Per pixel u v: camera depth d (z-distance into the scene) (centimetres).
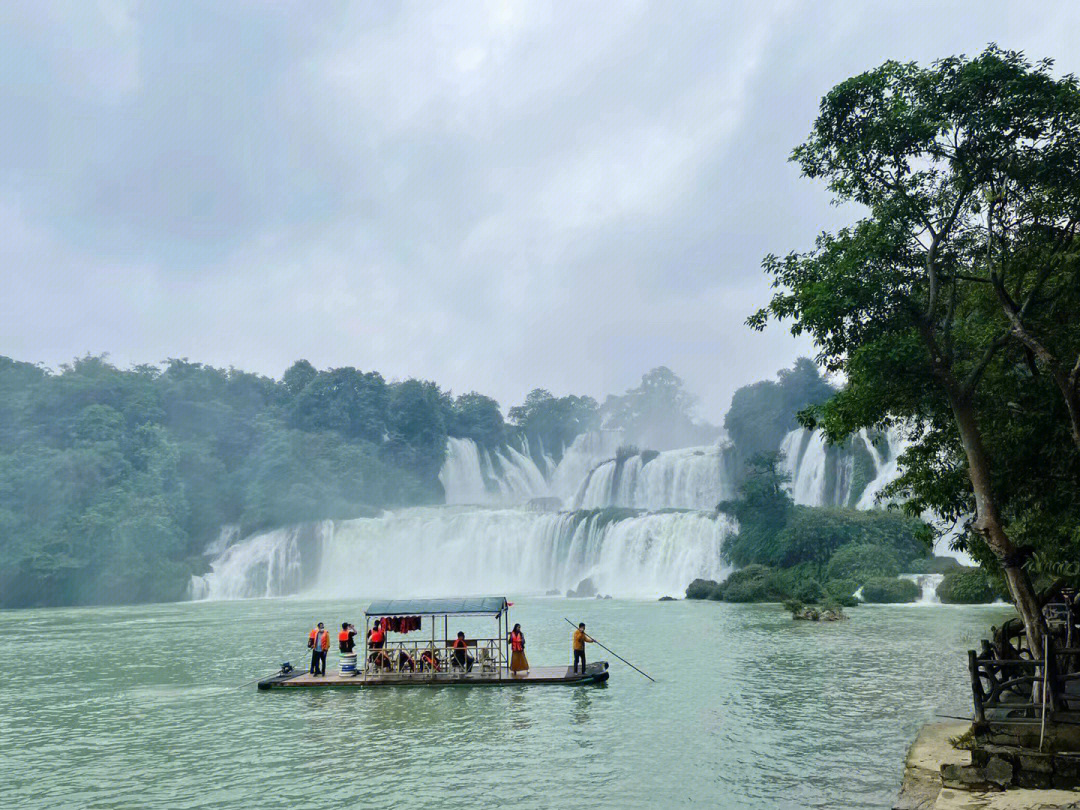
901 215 1817
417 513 13838
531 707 2880
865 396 1962
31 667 4431
